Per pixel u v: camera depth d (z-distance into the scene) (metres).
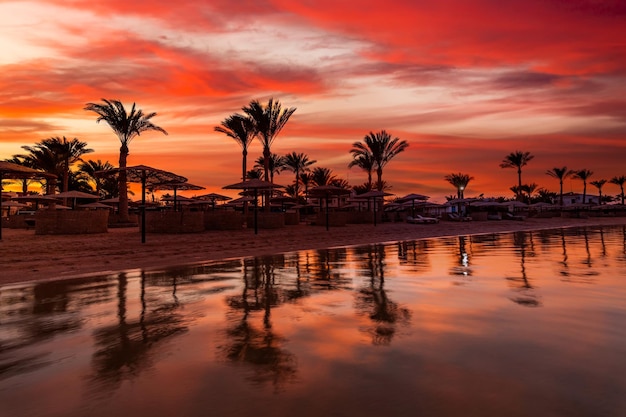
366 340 3.62
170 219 18.17
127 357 3.30
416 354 3.22
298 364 3.07
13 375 2.95
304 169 52.22
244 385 2.71
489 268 8.30
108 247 12.29
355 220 33.06
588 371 2.82
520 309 4.69
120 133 28.16
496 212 48.81
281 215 23.91
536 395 2.46
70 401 2.51
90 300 5.48
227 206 40.44
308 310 4.82
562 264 8.86
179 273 8.00
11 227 25.08
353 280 6.96
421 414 2.25
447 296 5.50
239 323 4.29
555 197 84.69
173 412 2.33
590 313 4.47
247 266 9.02
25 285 6.70
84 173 47.81
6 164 15.50
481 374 2.79
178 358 3.26
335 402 2.42
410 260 9.87
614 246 13.62
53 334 3.95
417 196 35.16
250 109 29.70
